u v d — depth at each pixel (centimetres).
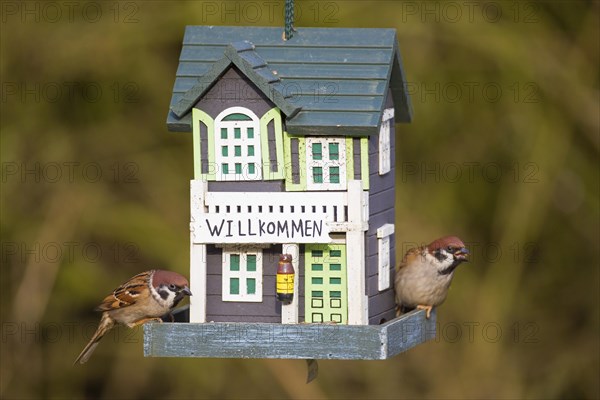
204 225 963
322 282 970
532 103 1570
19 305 1560
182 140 1600
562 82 1561
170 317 1048
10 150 1573
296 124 948
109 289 1574
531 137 1571
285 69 981
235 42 988
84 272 1570
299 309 973
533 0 1570
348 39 995
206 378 1584
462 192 1590
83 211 1575
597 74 1571
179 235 1578
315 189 960
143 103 1595
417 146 1588
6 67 1575
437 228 1561
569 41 1573
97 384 1616
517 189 1579
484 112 1577
